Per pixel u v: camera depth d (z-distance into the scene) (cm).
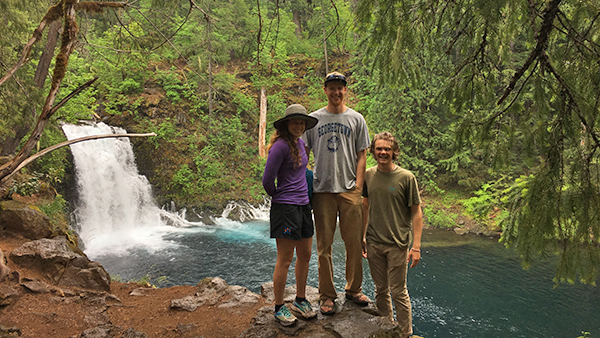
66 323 339
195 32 1532
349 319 278
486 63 290
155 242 1270
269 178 254
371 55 343
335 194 283
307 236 276
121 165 1566
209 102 1905
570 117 230
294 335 264
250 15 2217
